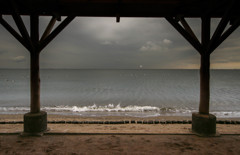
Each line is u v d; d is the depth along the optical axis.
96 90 32.16
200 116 3.81
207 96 3.79
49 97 23.66
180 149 3.20
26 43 3.49
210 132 3.77
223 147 3.28
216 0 3.20
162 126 6.10
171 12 3.77
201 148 3.24
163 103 19.23
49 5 3.41
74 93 27.98
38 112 3.89
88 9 3.68
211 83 49.94
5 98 22.38
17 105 17.34
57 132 3.90
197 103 19.27
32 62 3.68
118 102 20.03
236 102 19.81
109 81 56.91
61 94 26.70
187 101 20.69
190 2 3.34
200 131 3.83
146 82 53.16
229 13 3.01
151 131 4.14
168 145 3.37
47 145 3.33
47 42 3.64
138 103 19.34
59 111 13.89
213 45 3.52
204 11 3.66
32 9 3.51
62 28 3.66
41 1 3.29
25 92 28.75
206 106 3.83
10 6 2.99
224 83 49.75
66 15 3.93
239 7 3.29
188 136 3.82
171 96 24.97
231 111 14.47
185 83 49.44
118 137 3.79
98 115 12.13
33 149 3.15
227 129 4.90
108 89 33.84
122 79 68.56
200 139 3.65
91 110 14.44
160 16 3.85
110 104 18.62
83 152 3.06
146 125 6.34
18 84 44.31
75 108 15.46
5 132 3.87
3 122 6.48
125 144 3.42
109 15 3.89
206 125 3.76
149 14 3.85
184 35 3.67
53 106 16.94
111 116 11.69
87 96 24.88
